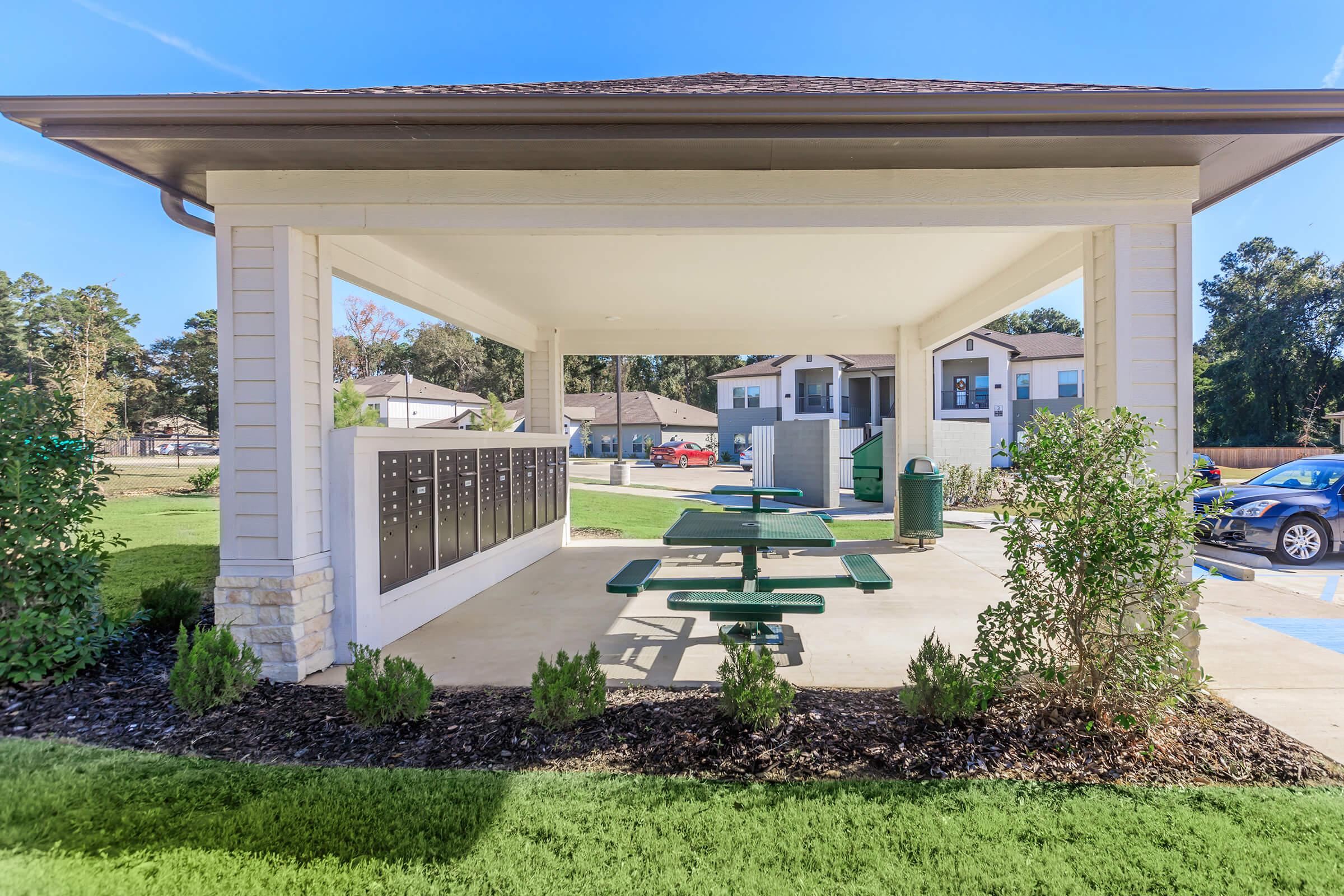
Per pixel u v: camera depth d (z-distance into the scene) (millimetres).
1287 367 36062
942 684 3061
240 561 3893
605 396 47719
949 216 3912
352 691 3068
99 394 20031
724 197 3953
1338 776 2693
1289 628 4945
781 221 3949
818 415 32500
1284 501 7812
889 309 7918
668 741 2928
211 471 16641
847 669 4039
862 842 2258
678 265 5711
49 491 3756
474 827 2348
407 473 4953
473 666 4145
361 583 4305
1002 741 2906
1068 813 2426
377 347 53906
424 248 5117
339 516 4230
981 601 5836
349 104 3195
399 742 2977
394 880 2088
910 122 3354
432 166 3877
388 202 3938
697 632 4930
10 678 3496
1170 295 3836
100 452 4105
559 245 5043
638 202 3971
